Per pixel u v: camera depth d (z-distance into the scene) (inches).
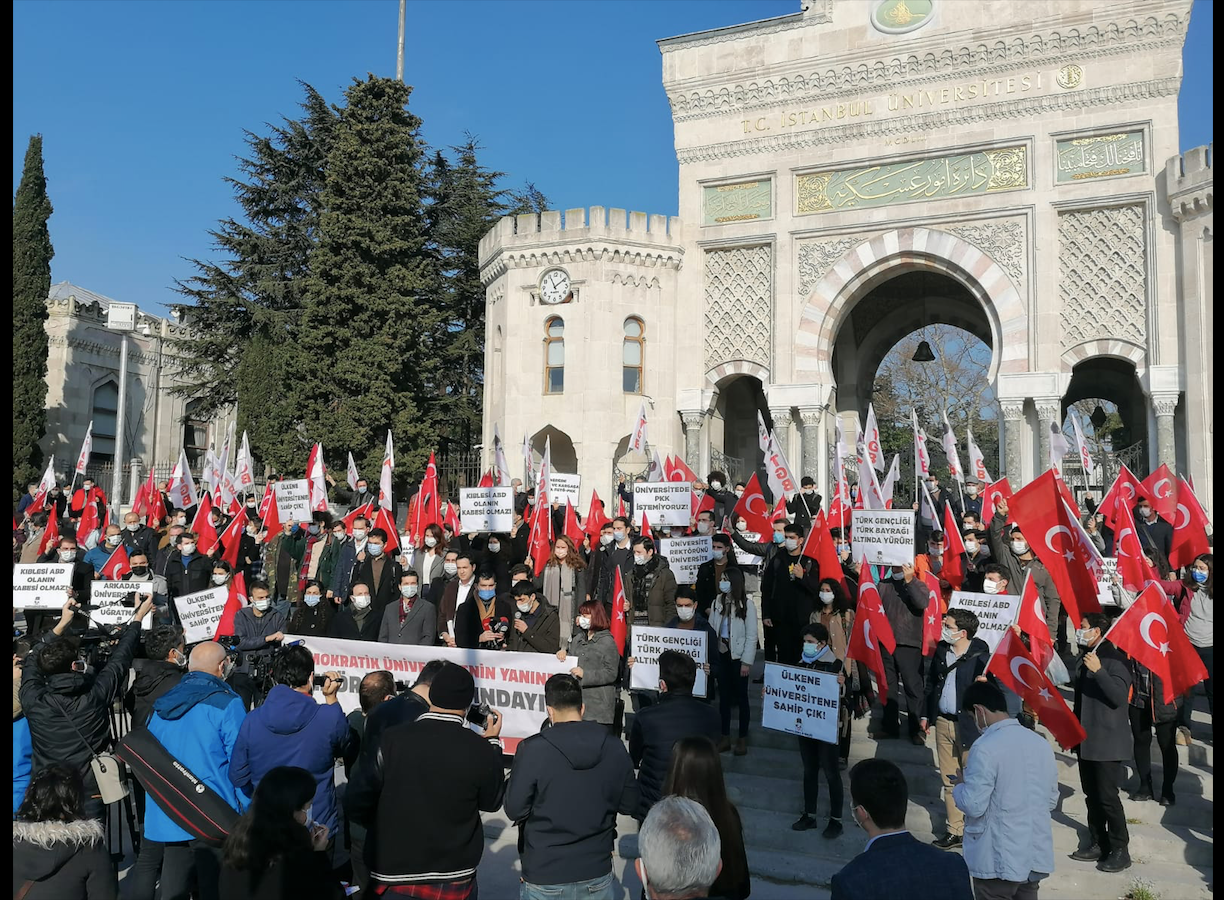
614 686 383.6
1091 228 987.9
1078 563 345.7
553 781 220.7
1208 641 433.7
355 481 732.0
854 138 1079.6
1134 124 965.2
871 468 512.1
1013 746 244.5
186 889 249.8
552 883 217.3
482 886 337.4
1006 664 295.6
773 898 334.6
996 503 527.2
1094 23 979.3
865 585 359.6
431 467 626.5
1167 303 937.5
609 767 224.5
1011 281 1006.4
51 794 207.8
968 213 1025.5
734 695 449.4
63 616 343.3
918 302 1278.3
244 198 1578.5
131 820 318.0
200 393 1654.8
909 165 1058.7
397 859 206.5
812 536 415.2
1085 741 338.0
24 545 670.5
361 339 1286.9
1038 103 1004.6
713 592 478.6
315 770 249.8
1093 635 337.1
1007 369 996.6
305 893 184.7
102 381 1647.4
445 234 1632.6
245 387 1389.0
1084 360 984.9
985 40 1022.4
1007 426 995.9
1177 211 919.7
